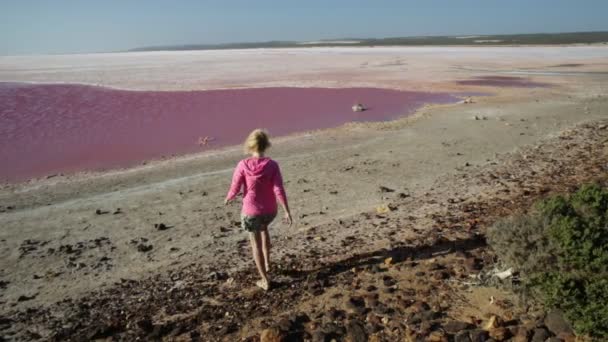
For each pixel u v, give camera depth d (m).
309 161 11.95
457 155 11.74
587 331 3.37
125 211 8.61
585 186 4.08
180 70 44.41
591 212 3.83
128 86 30.70
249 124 17.78
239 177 4.72
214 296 4.95
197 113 20.42
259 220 4.73
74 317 4.79
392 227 6.79
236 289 5.06
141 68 48.47
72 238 7.36
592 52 60.16
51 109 21.67
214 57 74.38
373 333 3.83
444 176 9.88
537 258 3.83
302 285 4.95
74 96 26.11
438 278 4.72
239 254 6.34
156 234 7.40
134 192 9.88
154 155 13.41
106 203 9.14
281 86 29.72
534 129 14.55
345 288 4.74
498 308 4.04
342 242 6.30
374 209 7.94
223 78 35.19
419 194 8.68
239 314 4.41
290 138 15.15
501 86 28.02
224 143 14.70
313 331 3.95
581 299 3.51
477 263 4.96
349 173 10.57
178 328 4.23
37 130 17.12
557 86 27.16
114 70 45.75
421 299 4.33
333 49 100.75
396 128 16.00
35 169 12.19
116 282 5.73
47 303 5.24
